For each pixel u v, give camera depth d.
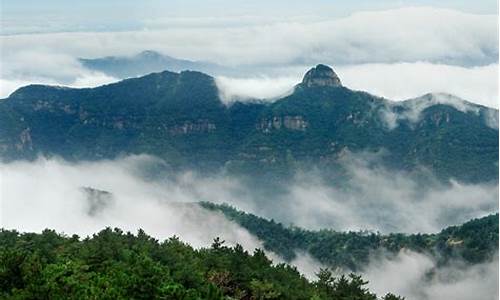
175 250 139.00
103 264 110.75
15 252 89.25
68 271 95.69
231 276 124.38
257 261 141.62
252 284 120.62
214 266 130.38
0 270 86.31
